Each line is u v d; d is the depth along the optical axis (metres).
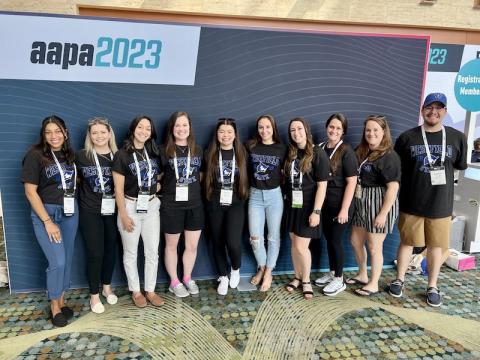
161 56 2.46
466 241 3.48
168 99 2.53
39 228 2.08
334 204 2.50
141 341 2.08
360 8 4.95
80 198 2.24
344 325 2.26
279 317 2.34
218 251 2.61
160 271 2.77
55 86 2.37
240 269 2.89
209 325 2.24
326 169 2.35
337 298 2.59
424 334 2.19
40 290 2.64
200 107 2.59
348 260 3.07
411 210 2.49
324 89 2.76
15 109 2.35
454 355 2.00
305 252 2.53
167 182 2.35
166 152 2.32
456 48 5.20
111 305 2.44
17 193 2.46
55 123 2.00
